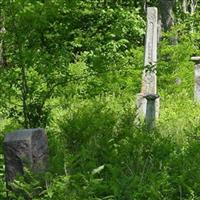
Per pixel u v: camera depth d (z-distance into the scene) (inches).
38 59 359.9
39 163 252.5
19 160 249.0
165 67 671.1
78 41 384.8
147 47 662.5
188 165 299.4
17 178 249.1
